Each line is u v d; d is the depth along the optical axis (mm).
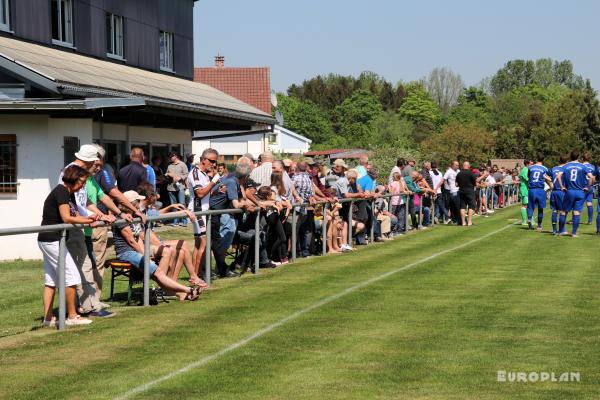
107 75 23438
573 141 79000
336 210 17875
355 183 18812
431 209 26609
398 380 7340
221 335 9172
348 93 144625
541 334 9234
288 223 16328
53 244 9508
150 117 24719
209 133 45156
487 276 14078
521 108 132125
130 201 11336
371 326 9664
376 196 19828
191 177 13242
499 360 8055
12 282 13820
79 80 19922
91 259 10641
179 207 13102
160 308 10938
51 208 9523
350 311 10633
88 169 9695
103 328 9594
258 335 9156
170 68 33844
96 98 19125
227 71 57750
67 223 9516
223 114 26891
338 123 122188
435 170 26969
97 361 8047
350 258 16734
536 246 19672
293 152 83438
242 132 33906
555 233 23156
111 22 28359
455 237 22172
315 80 147000
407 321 9969
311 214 16891
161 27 32625
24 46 21328
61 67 20672
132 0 29812
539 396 6879
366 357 8156
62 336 9172
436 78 148000
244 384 7207
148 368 7766
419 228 25062
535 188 24719
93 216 9812
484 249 18844
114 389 7070
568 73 175125
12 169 18797
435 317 10227
